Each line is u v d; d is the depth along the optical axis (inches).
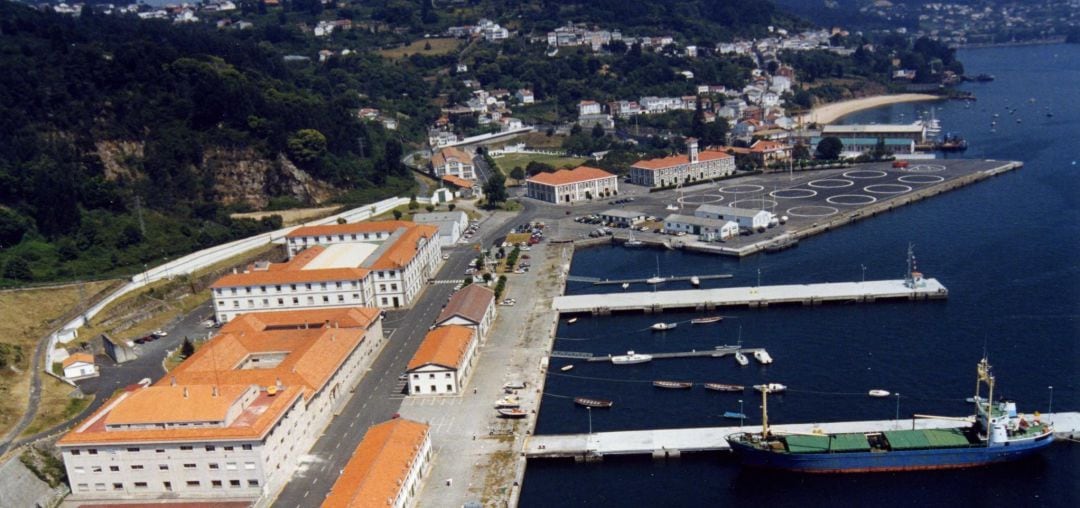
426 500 6368.1
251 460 6456.7
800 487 6574.8
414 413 7849.4
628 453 7037.4
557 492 6628.9
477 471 6761.8
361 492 5807.1
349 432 7524.6
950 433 6825.8
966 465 6683.1
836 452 6624.0
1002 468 6663.4
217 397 6732.3
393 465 6225.4
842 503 6328.7
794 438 6815.9
